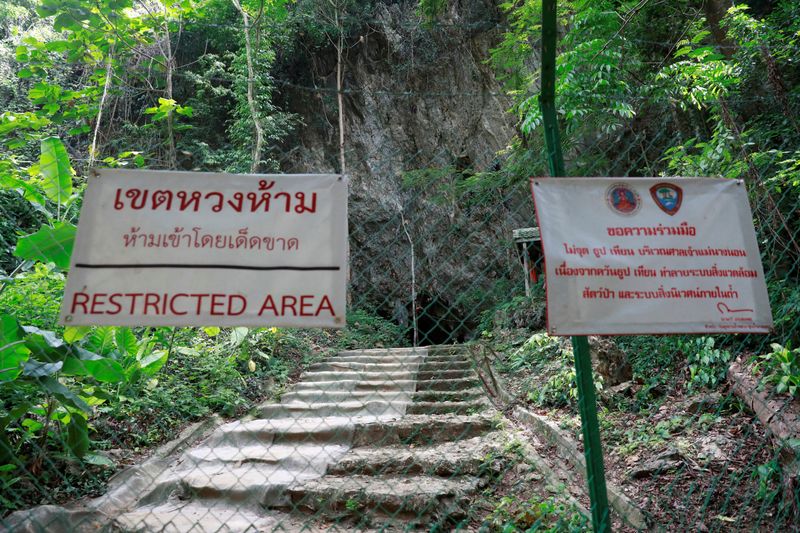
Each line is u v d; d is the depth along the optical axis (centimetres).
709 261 197
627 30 635
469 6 1418
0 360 316
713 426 378
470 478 350
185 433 466
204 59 1128
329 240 186
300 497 335
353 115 1453
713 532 274
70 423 360
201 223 183
